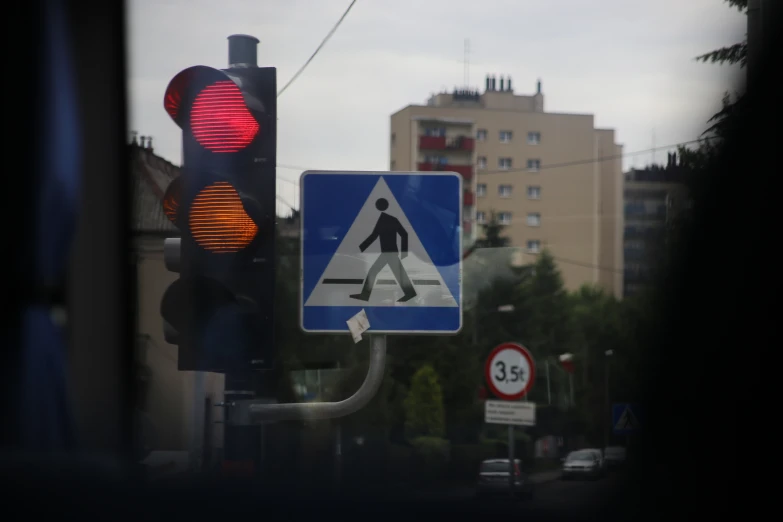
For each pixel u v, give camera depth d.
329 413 4.38
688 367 17.80
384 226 5.18
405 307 5.14
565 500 6.41
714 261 16.02
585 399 68.12
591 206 99.81
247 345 4.10
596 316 74.69
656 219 23.27
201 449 4.09
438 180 5.18
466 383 54.69
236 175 4.12
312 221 5.16
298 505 3.85
